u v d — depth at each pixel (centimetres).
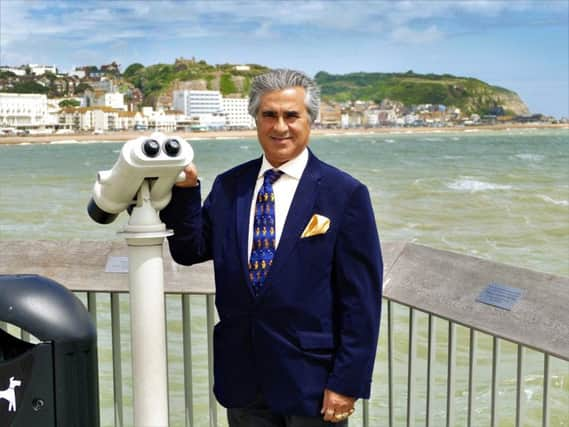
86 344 168
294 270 196
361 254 196
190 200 197
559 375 613
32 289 167
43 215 2070
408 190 2895
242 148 11456
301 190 200
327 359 198
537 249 1466
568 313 203
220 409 526
